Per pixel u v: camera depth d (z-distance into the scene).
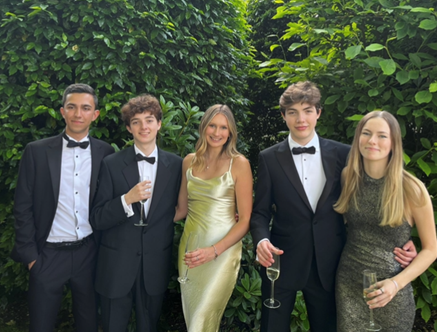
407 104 2.36
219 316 2.24
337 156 2.10
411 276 1.71
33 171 2.21
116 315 2.18
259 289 2.71
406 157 2.26
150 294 2.20
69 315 3.16
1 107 2.79
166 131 2.78
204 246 2.15
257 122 5.65
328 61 2.86
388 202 1.77
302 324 2.66
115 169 2.22
